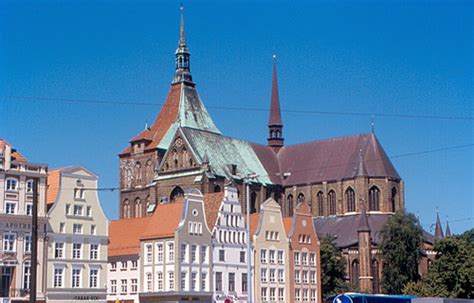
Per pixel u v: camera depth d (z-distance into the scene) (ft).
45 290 347.36
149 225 406.21
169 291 385.70
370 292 551.59
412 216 551.18
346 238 594.24
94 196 376.89
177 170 593.83
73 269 361.71
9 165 339.98
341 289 517.96
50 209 355.97
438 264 482.28
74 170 369.50
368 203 628.28
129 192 655.76
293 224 464.24
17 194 342.64
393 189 638.12
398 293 536.01
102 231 377.30
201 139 618.85
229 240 420.36
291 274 452.76
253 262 431.84
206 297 398.01
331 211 648.38
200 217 404.16
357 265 574.56
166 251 391.86
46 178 354.74
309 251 471.21
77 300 360.69
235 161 637.71
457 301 299.38
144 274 400.06
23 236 342.64
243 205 615.16
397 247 540.11
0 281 332.60
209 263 403.95
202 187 575.79
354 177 635.25
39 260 346.13
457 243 478.59
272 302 437.17
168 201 593.01
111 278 420.36
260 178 653.30
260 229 437.99
